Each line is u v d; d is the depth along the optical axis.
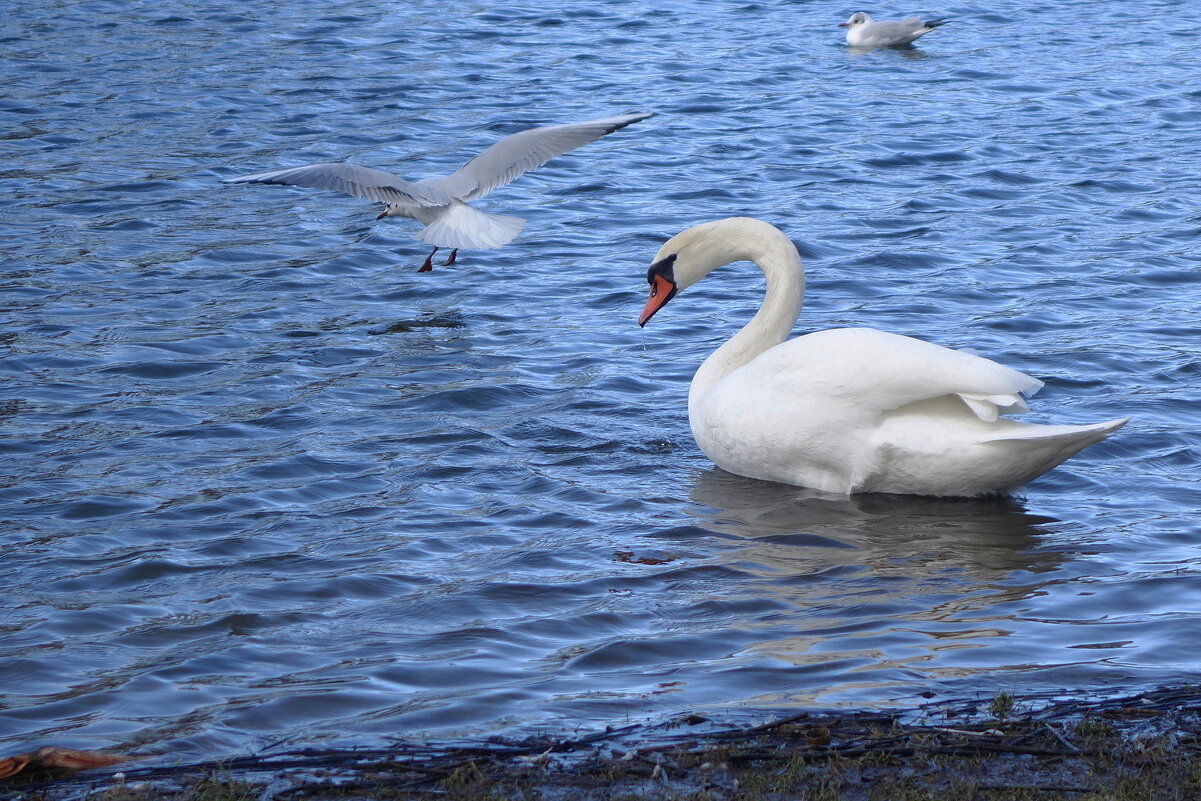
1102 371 14.33
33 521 10.89
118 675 8.39
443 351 15.48
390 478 11.85
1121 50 34.34
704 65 32.69
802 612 9.23
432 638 8.88
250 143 25.50
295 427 13.10
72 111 27.59
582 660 8.57
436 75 31.19
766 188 22.56
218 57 32.81
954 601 9.36
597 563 10.09
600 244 19.83
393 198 13.36
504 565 10.05
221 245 19.75
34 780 7.21
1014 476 11.05
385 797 6.98
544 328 16.33
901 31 34.75
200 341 15.72
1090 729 7.57
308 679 8.33
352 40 34.97
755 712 7.84
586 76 31.27
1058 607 9.24
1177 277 17.66
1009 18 39.38
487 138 25.83
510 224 14.69
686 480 11.90
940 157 24.41
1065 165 23.73
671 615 9.21
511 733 7.63
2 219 20.70
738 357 12.83
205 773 7.21
